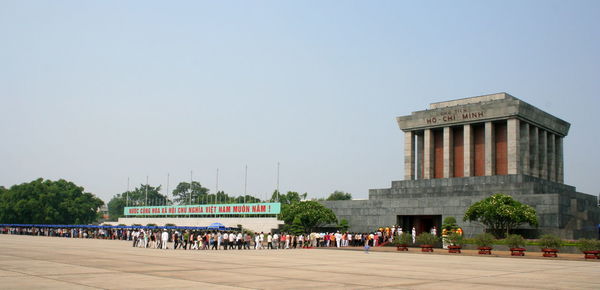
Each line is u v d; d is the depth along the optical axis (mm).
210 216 133500
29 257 39969
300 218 84938
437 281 26609
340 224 85062
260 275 28812
